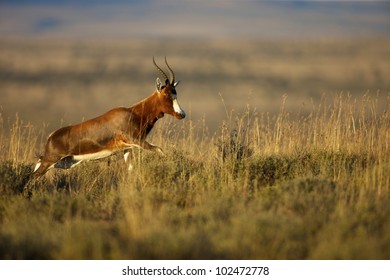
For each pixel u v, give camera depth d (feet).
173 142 167.84
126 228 103.60
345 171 136.36
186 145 166.40
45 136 327.47
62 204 119.96
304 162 147.95
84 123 156.35
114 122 155.53
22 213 117.60
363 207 108.58
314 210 109.09
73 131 154.92
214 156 151.43
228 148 150.00
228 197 118.52
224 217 110.11
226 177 134.41
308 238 98.27
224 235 97.86
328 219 105.70
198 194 124.47
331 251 91.91
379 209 108.99
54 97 637.30
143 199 119.24
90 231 100.73
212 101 595.47
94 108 559.79
